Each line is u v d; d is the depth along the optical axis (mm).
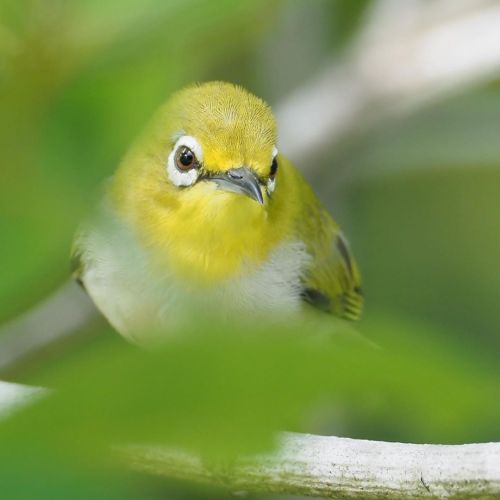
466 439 1011
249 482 953
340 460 954
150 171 992
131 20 908
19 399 485
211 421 434
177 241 991
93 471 494
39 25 881
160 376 433
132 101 928
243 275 994
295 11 1055
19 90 867
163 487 977
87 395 432
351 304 1028
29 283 817
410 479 951
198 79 1047
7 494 582
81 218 808
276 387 436
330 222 1027
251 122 989
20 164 810
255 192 985
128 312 998
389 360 457
